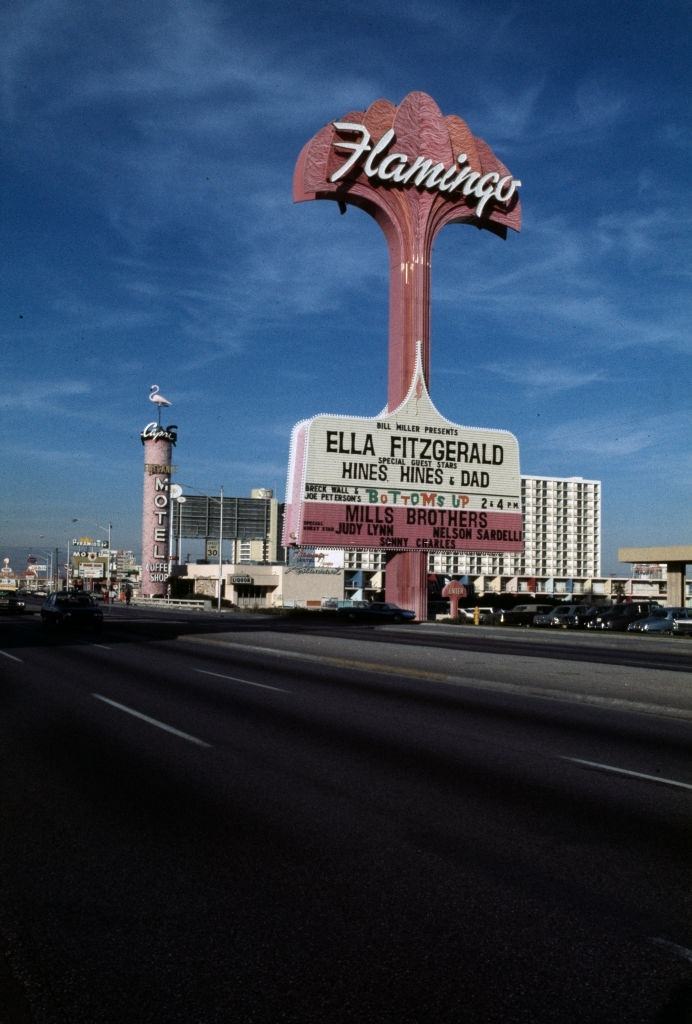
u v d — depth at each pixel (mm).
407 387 47188
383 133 47969
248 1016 3557
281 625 44031
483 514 46219
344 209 48750
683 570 65250
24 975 3902
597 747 9953
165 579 100062
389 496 44188
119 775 8117
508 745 10008
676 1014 3582
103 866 5438
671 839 6164
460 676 17438
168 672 18594
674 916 4660
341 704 13586
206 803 7066
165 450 101750
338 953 4148
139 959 4066
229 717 11914
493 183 50281
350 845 5922
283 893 4961
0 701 13477
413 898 4895
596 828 6438
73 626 38375
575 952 4180
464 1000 3695
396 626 44812
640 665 22453
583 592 143750
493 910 4719
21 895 4910
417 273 48094
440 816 6730
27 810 6809
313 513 42625
